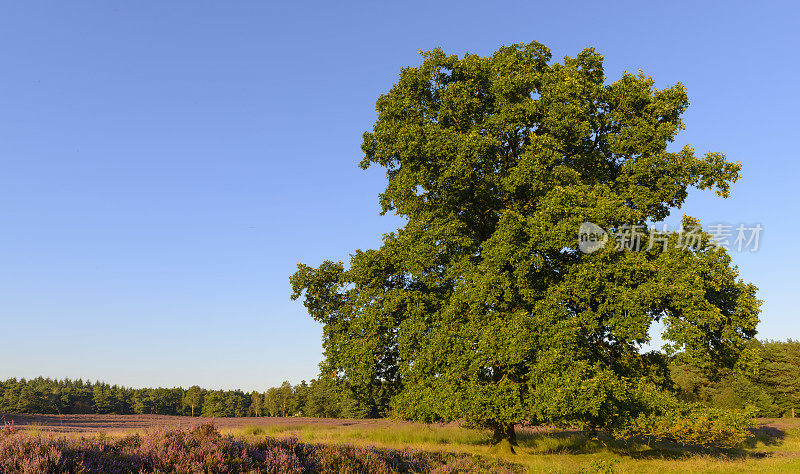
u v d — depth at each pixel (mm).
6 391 86562
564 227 15281
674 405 17172
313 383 88312
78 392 99812
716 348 17719
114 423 45031
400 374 20328
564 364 15141
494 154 17812
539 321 15531
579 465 15641
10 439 7449
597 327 16938
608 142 19016
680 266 16375
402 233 20531
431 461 12281
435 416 18125
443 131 17406
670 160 17844
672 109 18906
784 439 28891
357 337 19938
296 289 21219
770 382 63062
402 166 19859
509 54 20281
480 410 16312
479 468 12359
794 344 67125
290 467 8633
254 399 110312
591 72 20875
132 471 7324
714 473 15344
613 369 18312
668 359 17828
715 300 17547
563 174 16828
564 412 14594
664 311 17234
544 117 18031
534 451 20766
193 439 9086
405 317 19078
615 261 16062
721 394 55375
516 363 16172
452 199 18516
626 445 23000
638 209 17625
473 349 16672
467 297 16953
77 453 7438
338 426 36500
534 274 17609
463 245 18484
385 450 12195
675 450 21141
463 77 19312
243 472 7926
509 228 16219
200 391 114375
